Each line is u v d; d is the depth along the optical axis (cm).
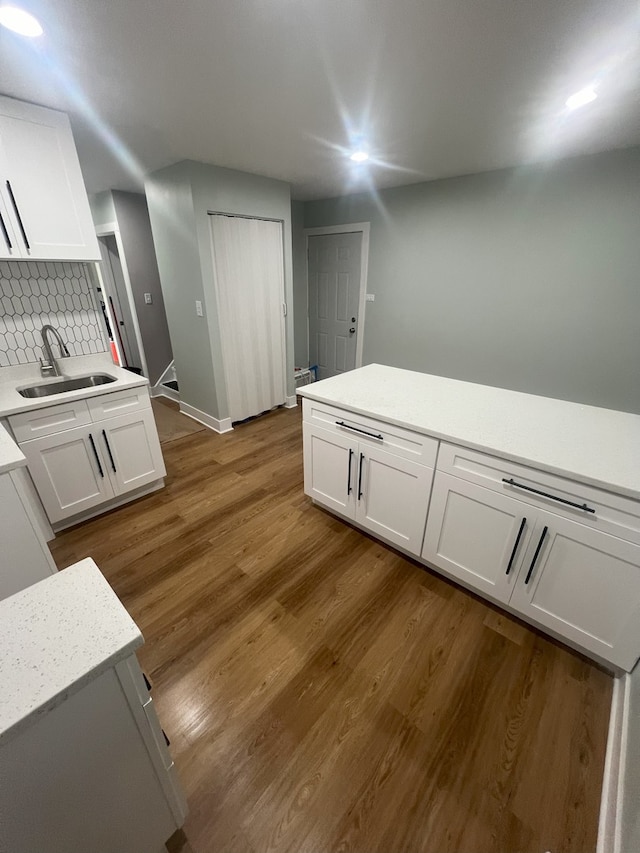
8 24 121
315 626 160
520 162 278
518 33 128
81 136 225
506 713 128
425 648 151
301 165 286
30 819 62
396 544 194
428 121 202
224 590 179
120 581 184
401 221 367
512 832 101
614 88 164
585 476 120
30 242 193
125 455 234
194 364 356
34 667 58
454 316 358
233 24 122
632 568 120
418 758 116
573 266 283
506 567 151
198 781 110
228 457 311
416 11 116
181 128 212
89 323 246
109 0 110
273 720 126
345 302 447
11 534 140
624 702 124
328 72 153
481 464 145
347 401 187
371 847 98
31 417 190
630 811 92
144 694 72
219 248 307
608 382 289
